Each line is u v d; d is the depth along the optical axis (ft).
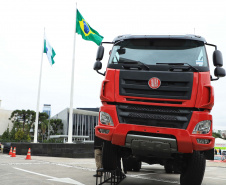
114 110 14.85
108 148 16.26
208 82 14.66
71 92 63.21
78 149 62.28
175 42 16.26
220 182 24.14
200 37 16.51
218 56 16.47
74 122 237.04
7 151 67.56
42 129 236.02
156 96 14.61
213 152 15.57
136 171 29.01
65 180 19.85
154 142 13.98
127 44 16.65
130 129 14.26
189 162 16.06
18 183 17.63
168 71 14.92
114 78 15.40
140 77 14.99
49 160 44.09
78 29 64.75
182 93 14.46
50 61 76.64
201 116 14.01
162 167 40.19
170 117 14.17
